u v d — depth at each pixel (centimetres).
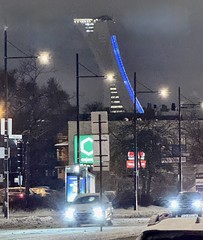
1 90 15150
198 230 1520
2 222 7731
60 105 18650
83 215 7319
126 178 16625
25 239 5066
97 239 5194
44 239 5047
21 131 15200
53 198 11312
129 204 12725
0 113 12962
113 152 16800
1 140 10075
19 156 9350
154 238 1548
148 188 15862
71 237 5197
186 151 17225
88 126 14638
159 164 16300
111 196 12419
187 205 8656
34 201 10944
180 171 13212
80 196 7750
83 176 9825
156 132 16462
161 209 11738
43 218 8356
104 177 16525
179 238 1527
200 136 17662
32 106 14475
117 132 16862
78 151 10225
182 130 17488
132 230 6000
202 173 15175
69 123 14825
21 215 9469
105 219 7381
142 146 16200
